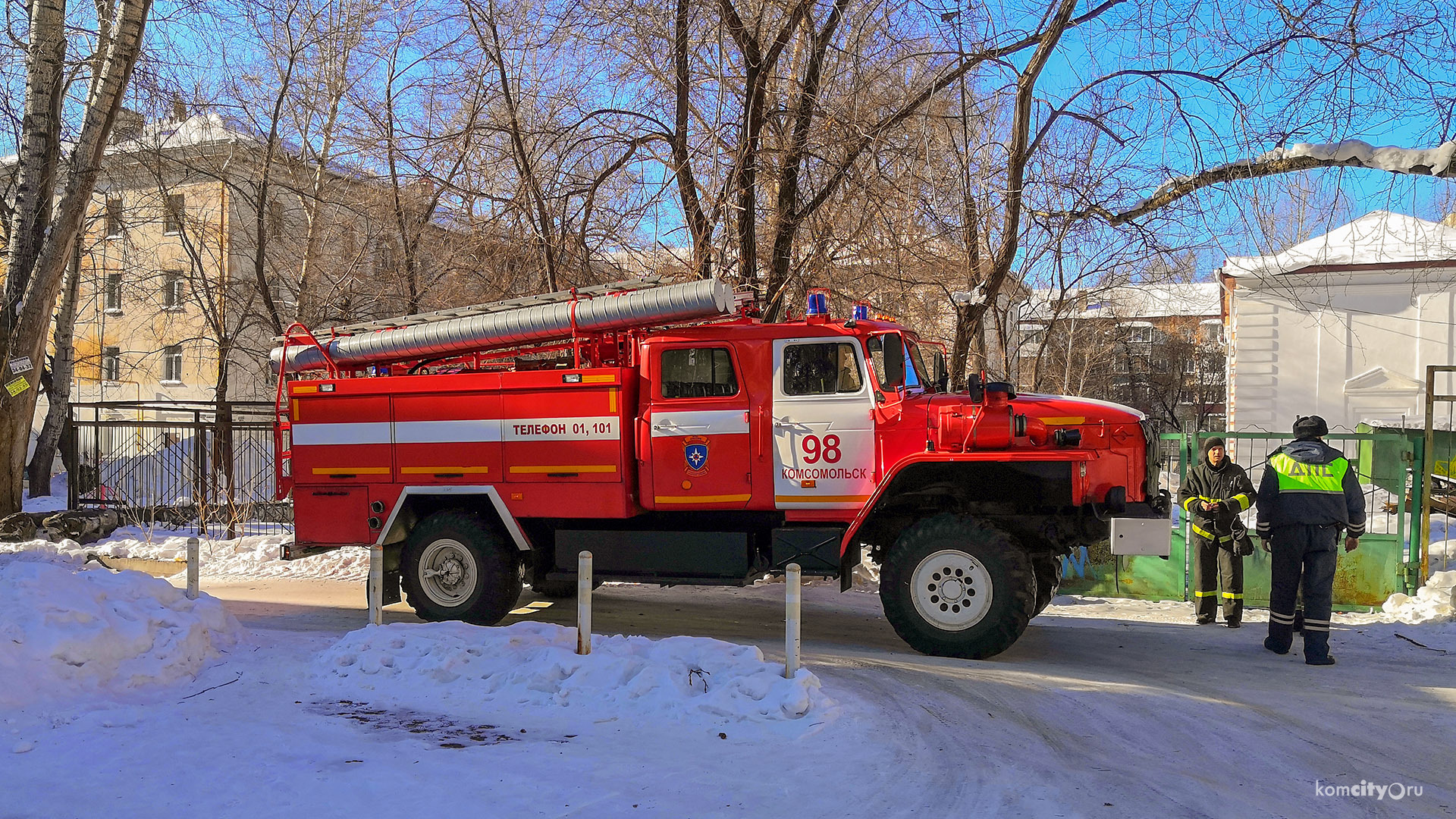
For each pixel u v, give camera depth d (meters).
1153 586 10.40
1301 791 4.40
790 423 7.83
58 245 14.44
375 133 15.62
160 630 6.59
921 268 12.98
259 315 19.06
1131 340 41.12
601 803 4.08
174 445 17.98
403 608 9.66
